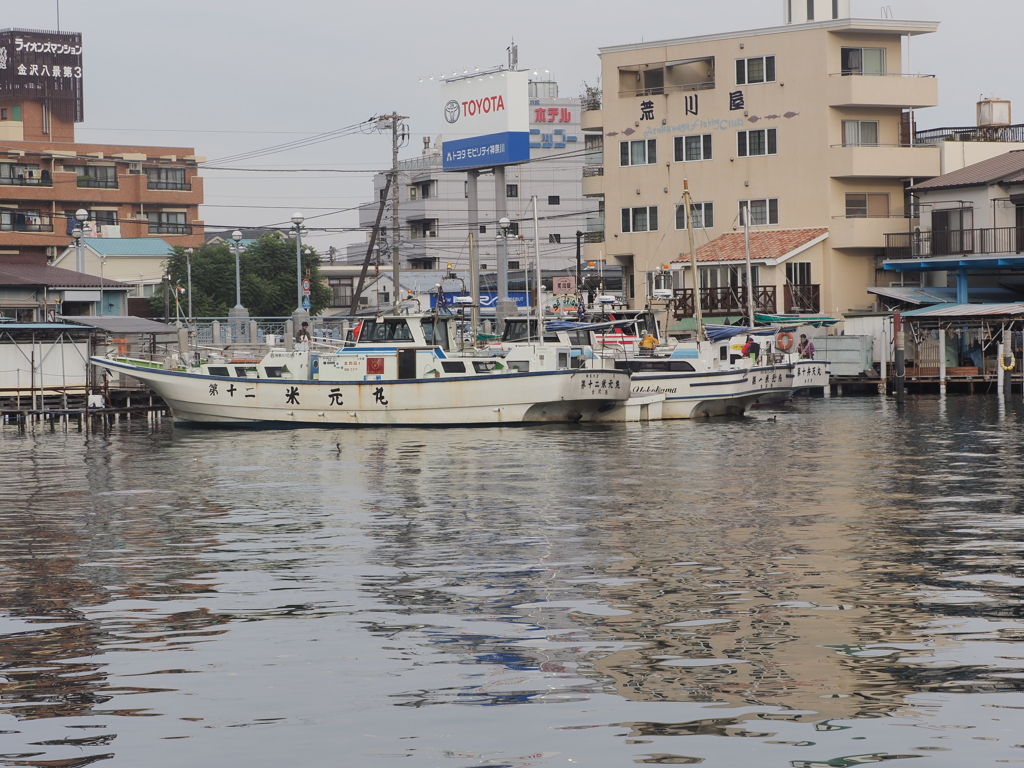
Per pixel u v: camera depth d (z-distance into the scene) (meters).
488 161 74.56
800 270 67.25
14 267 65.50
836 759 9.46
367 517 22.44
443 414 42.81
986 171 64.38
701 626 13.52
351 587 15.96
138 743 10.00
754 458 32.12
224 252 95.56
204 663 12.31
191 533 20.86
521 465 30.88
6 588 16.19
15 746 9.95
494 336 52.44
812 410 50.66
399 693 11.22
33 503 25.16
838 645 12.65
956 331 61.91
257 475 29.88
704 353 46.88
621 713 10.57
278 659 12.43
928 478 27.25
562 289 65.50
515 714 10.58
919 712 10.50
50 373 49.31
